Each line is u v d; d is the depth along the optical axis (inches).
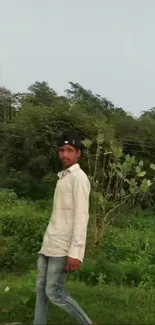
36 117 898.7
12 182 877.2
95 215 350.0
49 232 159.0
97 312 191.8
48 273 157.3
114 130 944.3
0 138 986.1
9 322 182.4
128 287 243.0
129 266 269.4
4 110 1278.3
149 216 616.4
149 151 964.0
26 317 185.9
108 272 256.2
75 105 931.3
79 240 153.0
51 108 908.0
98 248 335.9
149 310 198.7
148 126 993.5
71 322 178.1
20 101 1242.6
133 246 349.4
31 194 840.9
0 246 315.9
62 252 155.6
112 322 183.5
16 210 559.8
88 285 240.5
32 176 904.3
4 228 377.4
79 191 154.6
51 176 834.8
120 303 206.4
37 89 1259.8
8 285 224.4
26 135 905.5
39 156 886.4
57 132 866.1
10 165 949.2
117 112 1163.3
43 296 162.2
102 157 649.0
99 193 355.9
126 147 969.5
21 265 293.7
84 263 262.8
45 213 528.7
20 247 324.8
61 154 161.3
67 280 246.5
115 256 320.2
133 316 189.3
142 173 355.9
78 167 160.9
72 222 156.4
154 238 403.5
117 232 417.4
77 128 847.7
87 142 369.1
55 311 185.2
